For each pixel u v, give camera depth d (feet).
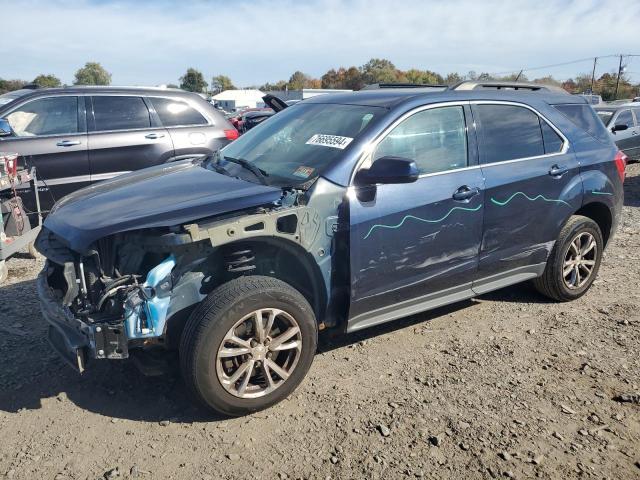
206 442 10.12
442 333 14.53
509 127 14.43
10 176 19.11
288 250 11.15
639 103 47.26
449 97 13.47
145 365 10.68
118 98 23.85
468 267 13.70
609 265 20.11
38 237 12.23
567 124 15.76
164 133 24.34
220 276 11.07
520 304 16.43
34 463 9.56
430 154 12.91
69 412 11.06
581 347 13.75
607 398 11.53
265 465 9.53
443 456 9.73
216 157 14.64
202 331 9.96
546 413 10.99
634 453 9.87
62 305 10.75
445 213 12.82
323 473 9.32
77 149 22.81
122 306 10.16
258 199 10.87
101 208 11.27
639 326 14.90
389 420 10.73
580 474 9.33
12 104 22.39
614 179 16.60
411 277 12.71
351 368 12.72
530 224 14.62
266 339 10.71
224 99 200.54
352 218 11.50
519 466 9.49
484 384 12.05
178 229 10.08
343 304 12.11
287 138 13.57
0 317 15.31
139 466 9.49
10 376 12.35
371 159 12.01
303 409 11.12
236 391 10.55
